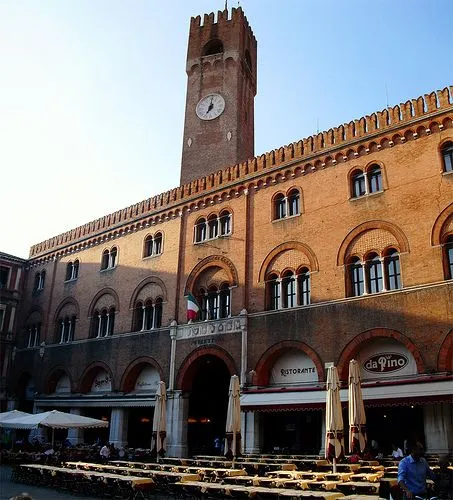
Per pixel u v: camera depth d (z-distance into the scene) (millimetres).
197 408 41438
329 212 32375
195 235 39844
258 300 34094
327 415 23062
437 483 15672
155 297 41000
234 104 50250
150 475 22422
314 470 24016
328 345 29875
